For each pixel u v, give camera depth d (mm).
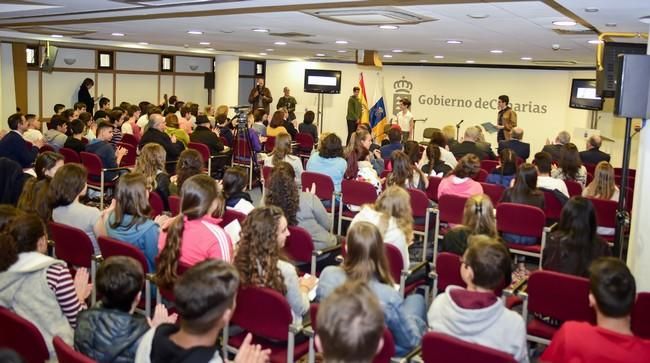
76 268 4031
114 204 3975
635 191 4105
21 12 7156
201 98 17547
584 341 2299
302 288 3557
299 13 5938
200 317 1951
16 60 12422
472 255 2652
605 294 2314
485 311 2535
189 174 5426
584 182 7332
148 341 2021
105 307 2381
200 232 3400
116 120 9891
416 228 6004
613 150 12750
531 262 6039
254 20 6848
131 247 3479
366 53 11656
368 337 1488
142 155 6051
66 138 8867
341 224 6559
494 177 6875
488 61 13805
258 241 3002
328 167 6695
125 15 7066
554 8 4793
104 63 14727
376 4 5043
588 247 3635
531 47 8977
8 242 2820
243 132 10008
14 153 7188
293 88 17719
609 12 4875
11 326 2463
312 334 2916
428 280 4352
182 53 15344
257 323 3043
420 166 7770
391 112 16781
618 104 3902
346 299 1536
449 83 15836
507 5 4773
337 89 16062
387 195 4184
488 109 15328
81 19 7785
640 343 2244
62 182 4051
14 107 12516
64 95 13992
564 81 14133
